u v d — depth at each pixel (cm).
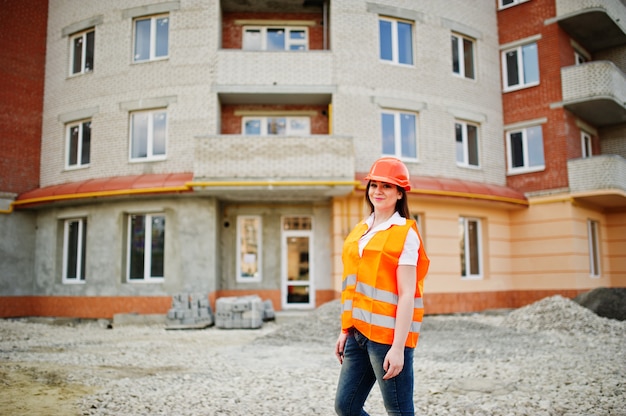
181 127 1527
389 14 1620
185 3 1568
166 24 1611
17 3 1748
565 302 1176
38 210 1689
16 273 1636
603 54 1988
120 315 1408
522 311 1224
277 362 766
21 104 1723
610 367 694
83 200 1539
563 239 1666
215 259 1452
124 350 905
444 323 1189
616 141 1950
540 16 1789
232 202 1552
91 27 1684
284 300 1552
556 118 1728
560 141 1712
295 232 1580
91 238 1553
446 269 1580
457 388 586
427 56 1666
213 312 1420
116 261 1509
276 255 1546
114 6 1638
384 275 269
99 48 1645
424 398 539
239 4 1612
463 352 852
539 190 1736
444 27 1712
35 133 1741
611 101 1680
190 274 1444
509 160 1820
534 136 1781
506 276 1727
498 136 1806
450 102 1689
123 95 1593
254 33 1677
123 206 1524
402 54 1662
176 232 1468
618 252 1859
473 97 1748
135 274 1523
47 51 1783
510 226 1769
